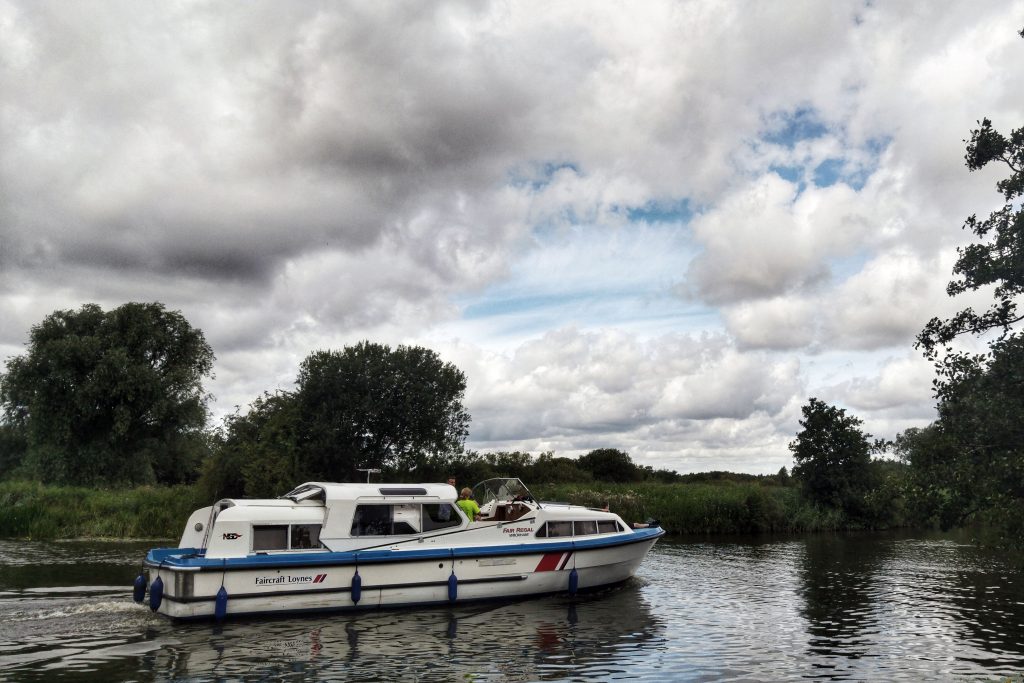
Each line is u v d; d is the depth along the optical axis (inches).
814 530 1505.9
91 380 2021.4
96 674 374.9
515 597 603.2
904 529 1560.0
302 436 1348.4
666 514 1380.4
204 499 1299.2
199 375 2317.9
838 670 404.5
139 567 754.2
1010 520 426.9
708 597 644.1
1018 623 536.4
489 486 687.1
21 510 1134.4
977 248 479.8
